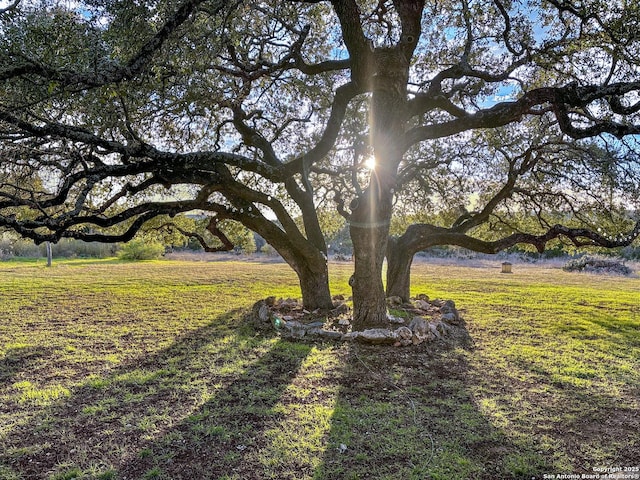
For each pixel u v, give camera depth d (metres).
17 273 17.81
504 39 6.81
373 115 6.32
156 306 10.29
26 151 4.81
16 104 4.12
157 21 4.03
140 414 4.11
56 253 30.08
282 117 9.14
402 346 6.49
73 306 10.23
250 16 5.87
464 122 6.00
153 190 9.02
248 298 11.72
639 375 5.37
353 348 6.34
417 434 3.73
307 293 8.84
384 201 6.60
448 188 11.02
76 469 3.14
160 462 3.25
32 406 4.31
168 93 5.33
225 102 6.67
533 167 9.27
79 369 5.48
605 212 9.04
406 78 6.28
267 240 8.59
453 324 8.23
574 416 4.13
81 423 3.92
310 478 3.04
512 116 5.77
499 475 3.12
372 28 7.70
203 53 4.35
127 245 28.09
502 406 4.35
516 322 8.58
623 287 15.76
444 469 3.18
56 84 3.49
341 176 10.06
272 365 5.61
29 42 3.82
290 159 9.43
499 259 32.50
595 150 8.09
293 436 3.66
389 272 10.31
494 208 10.16
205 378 5.12
